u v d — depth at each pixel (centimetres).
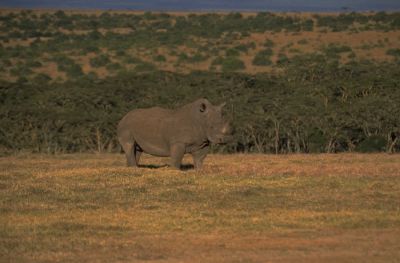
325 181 2545
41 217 2003
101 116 5753
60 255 1614
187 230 1842
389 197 2262
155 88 7094
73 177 2658
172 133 2820
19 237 1773
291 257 1587
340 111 5569
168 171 2741
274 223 1908
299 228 1862
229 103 6225
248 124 5419
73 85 7569
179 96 6650
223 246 1684
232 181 2547
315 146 5362
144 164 3400
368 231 1823
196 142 2819
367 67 8250
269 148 5431
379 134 5412
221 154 4831
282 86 7231
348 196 2277
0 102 6894
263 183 2502
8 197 2298
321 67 7950
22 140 5388
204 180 2561
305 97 6438
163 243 1714
